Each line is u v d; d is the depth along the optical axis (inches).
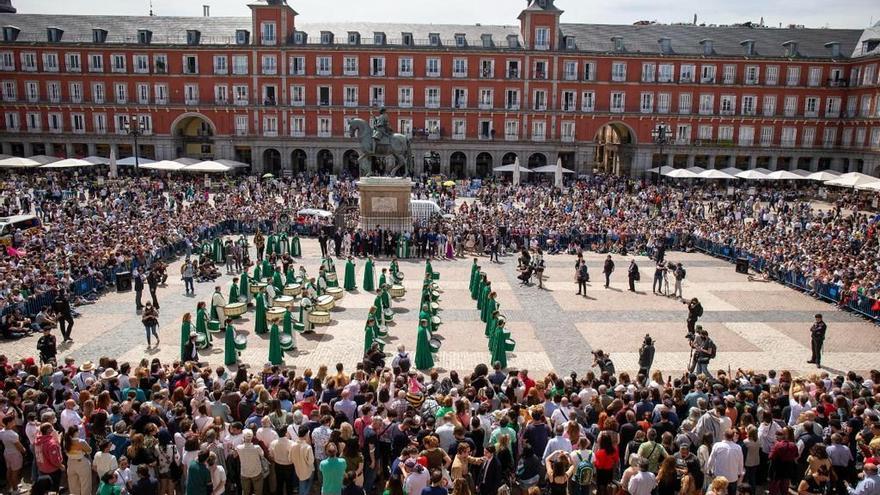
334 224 1724.9
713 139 3351.4
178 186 2630.4
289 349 925.2
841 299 1196.5
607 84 3316.9
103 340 954.7
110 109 3314.5
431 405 570.6
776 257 1430.9
